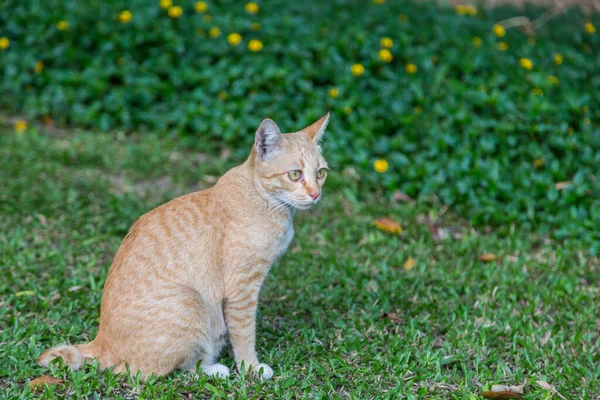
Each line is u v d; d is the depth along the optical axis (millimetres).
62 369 4098
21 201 6219
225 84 7926
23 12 8836
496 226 6516
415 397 4070
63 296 5023
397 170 7078
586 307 5234
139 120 7949
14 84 8125
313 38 8398
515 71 8195
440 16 9578
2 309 4762
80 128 7945
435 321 5012
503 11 10297
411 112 7590
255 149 4207
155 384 4055
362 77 8016
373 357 4512
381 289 5387
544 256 5980
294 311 5078
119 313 4020
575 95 7730
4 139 7328
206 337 4121
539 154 7031
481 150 7082
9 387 4039
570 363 4559
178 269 4074
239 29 8555
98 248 5695
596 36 9562
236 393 4039
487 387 4207
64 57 8406
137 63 8422
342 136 7266
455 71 8289
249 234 4148
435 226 6492
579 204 6559
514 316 5043
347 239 6098
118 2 9000
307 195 4258
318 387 4160
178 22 8719
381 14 9328
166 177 7074
